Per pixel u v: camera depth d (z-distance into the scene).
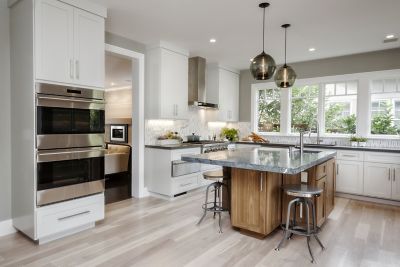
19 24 2.78
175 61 4.67
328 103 5.52
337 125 5.42
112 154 6.38
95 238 2.87
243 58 5.48
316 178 2.92
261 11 3.23
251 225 2.89
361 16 3.34
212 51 4.96
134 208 3.92
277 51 4.91
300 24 3.61
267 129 6.39
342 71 5.20
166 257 2.46
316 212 2.97
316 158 2.89
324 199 3.24
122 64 5.66
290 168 2.22
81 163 2.97
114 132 8.00
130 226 3.21
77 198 2.95
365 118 4.96
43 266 2.29
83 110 2.98
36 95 2.59
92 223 3.17
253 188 2.87
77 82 2.90
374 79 4.93
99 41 3.12
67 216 2.86
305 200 2.64
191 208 3.93
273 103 6.28
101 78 3.15
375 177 4.37
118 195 4.71
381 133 4.94
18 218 2.88
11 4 2.85
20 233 2.99
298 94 5.91
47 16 2.66
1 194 2.93
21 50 2.76
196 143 5.16
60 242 2.76
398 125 4.78
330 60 5.33
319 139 5.42
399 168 4.16
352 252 2.59
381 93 4.91
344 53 5.01
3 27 2.91
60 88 2.77
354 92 5.20
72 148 2.88
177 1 3.00
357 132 5.07
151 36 4.17
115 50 4.07
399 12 3.21
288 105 5.98
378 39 4.20
